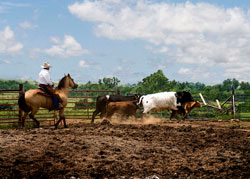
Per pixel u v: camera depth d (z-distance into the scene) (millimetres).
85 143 7969
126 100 14531
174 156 7262
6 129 11453
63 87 11961
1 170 5832
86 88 70062
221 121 16344
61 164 6336
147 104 15133
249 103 24016
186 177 5934
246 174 6133
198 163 6691
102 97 14250
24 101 11156
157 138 9203
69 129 10852
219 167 6516
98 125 12234
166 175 6020
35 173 5789
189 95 15375
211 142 8914
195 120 17609
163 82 72938
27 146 7496
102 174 5926
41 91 11250
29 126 13109
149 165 6520
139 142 8484
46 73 11312
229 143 8789
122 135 9461
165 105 15258
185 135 9945
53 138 8508
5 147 7285
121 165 6453
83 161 6570
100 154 7141
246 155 7461
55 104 11359
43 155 6820
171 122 14781
